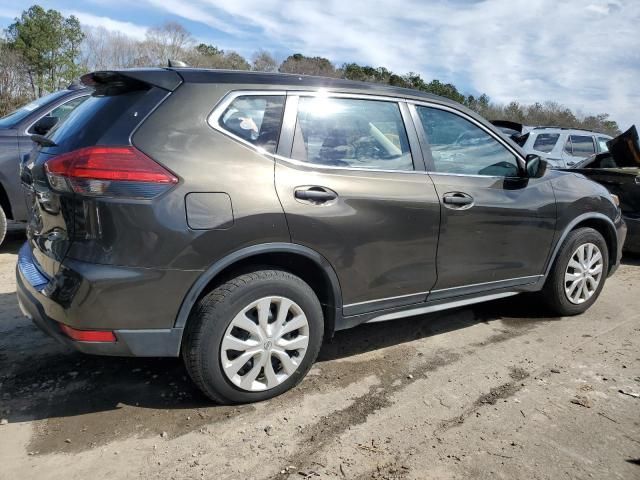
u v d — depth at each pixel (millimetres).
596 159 7441
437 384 3246
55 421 2762
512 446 2623
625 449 2617
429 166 3443
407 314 3471
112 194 2453
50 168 2604
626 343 3920
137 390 3086
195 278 2621
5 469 2379
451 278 3555
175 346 2674
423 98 3543
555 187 4105
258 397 2949
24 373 3242
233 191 2672
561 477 2404
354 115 3217
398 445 2621
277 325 2910
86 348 2562
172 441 2619
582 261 4355
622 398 3107
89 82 3072
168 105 2654
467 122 3719
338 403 3002
